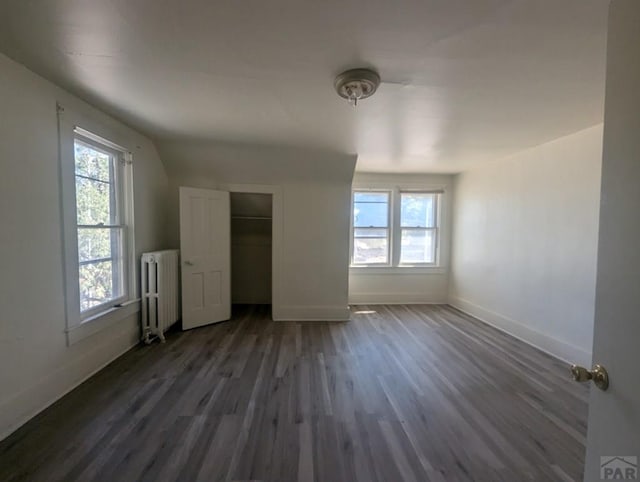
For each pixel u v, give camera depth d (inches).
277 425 77.5
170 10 52.9
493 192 166.2
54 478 60.2
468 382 101.5
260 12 53.1
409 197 210.5
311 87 81.4
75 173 95.5
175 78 77.9
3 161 69.9
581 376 31.9
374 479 61.2
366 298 209.8
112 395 89.9
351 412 83.7
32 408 78.2
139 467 63.2
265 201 181.0
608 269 30.2
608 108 30.4
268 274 203.0
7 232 71.1
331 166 159.0
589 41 60.1
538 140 127.3
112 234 115.4
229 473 62.1
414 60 67.8
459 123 107.6
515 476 62.3
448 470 63.7
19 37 61.5
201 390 93.7
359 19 54.7
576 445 71.7
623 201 28.6
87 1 50.8
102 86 83.0
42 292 80.9
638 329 27.0
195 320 151.9
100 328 104.5
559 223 125.0
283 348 128.9
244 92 85.0
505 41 60.6
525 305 141.9
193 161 151.2
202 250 153.4
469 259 187.6
